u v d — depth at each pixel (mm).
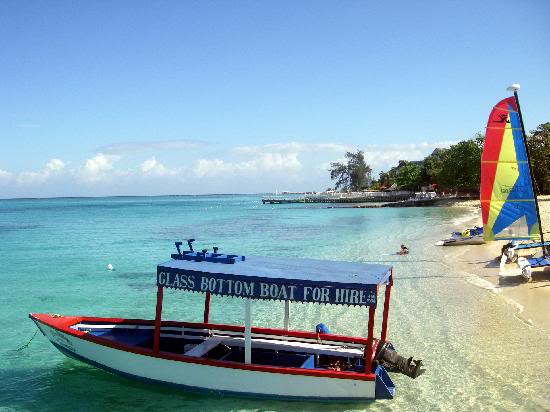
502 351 14773
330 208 113812
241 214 108250
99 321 14641
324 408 11484
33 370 14383
